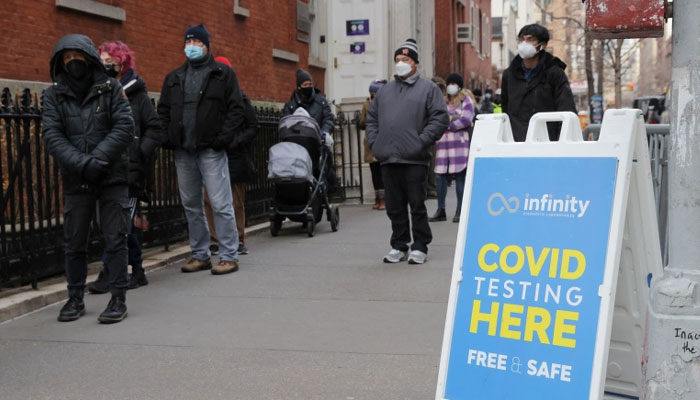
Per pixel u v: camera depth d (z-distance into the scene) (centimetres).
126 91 666
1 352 508
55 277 708
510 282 348
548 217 346
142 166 676
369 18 1720
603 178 338
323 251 878
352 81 1733
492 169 366
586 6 341
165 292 677
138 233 734
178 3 1038
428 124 763
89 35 860
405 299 638
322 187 1016
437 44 2777
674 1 327
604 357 320
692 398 315
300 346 514
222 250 759
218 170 745
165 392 433
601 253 330
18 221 671
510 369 339
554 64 709
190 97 734
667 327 317
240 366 475
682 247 323
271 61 1357
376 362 479
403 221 798
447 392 351
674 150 326
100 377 458
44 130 559
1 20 735
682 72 324
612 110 344
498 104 1805
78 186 570
